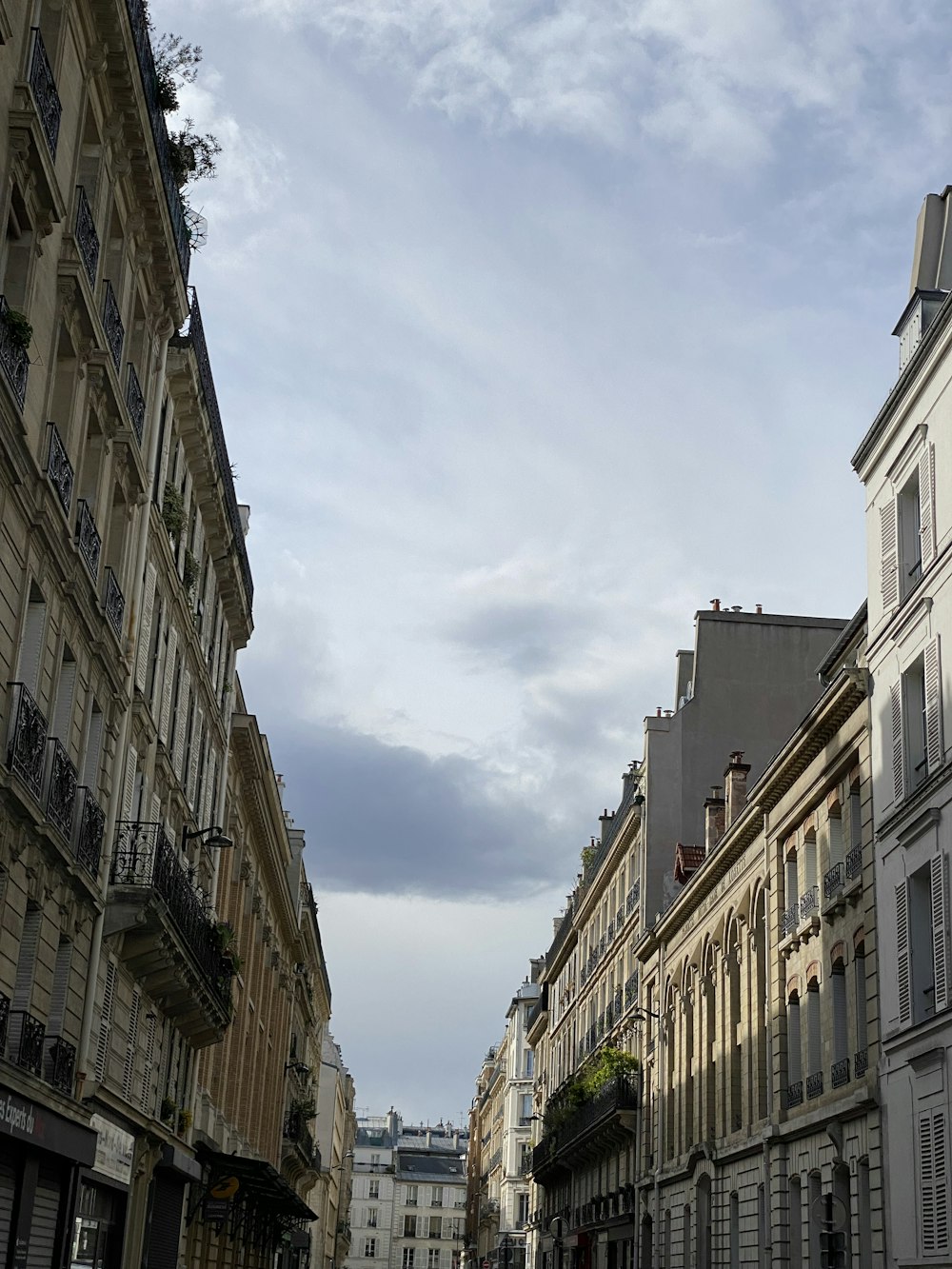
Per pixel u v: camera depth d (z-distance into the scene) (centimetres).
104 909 2483
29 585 1972
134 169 2481
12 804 1894
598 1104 5906
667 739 5588
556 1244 7150
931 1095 2606
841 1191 3138
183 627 3266
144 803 2888
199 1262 3850
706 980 4531
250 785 4538
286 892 5625
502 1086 12344
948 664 2689
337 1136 12688
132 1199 2895
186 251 2812
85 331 2208
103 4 2161
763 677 5653
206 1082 3909
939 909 2627
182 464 3275
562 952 7912
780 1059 3594
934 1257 2544
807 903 3478
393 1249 18050
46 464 2034
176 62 2622
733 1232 3978
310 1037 8669
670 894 5369
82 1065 2369
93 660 2392
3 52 1803
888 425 3075
